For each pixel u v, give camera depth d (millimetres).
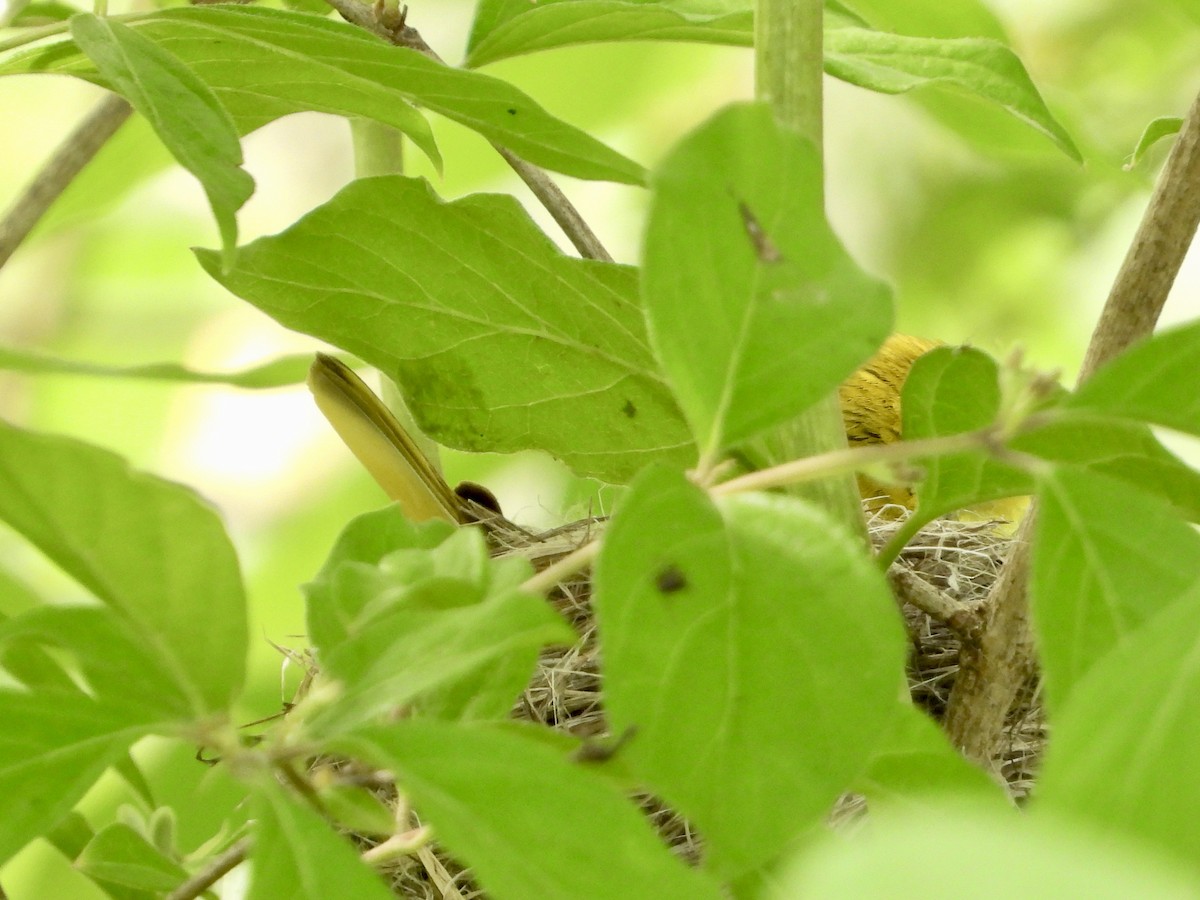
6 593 2172
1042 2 3674
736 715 1166
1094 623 1172
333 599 1215
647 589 1171
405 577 1216
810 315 1180
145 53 1271
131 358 3545
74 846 1501
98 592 1188
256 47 1362
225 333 3621
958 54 1379
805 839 1207
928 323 3861
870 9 2316
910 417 1289
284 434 3508
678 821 1691
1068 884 927
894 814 1210
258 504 3438
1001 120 2443
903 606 1845
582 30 1458
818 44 1299
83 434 3529
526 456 3207
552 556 2141
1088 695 1118
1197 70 3547
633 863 1158
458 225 1367
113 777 2268
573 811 1161
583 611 2031
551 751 1165
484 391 1399
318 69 1370
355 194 1362
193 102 1265
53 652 1338
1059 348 3762
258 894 1173
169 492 1182
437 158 1419
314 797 1221
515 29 1455
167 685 1190
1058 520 1178
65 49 1372
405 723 1170
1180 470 1247
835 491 1305
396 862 1733
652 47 3014
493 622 1181
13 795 1181
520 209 1361
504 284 1376
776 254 1179
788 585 1172
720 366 1181
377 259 1370
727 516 1178
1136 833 1111
